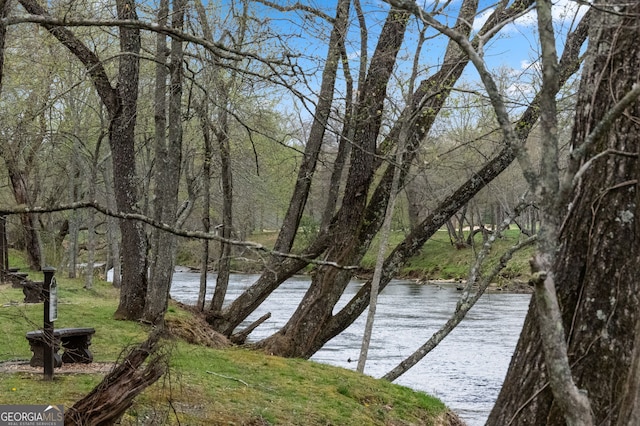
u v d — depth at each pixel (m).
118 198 15.45
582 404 3.39
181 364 10.79
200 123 16.59
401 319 29.39
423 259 47.75
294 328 14.80
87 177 26.70
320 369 12.70
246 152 19.97
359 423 9.65
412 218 20.17
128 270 15.05
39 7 11.61
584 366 4.98
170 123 14.64
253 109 16.31
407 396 12.05
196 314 17.88
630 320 4.95
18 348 10.80
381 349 22.39
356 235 15.01
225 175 18.70
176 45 13.41
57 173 30.34
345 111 13.86
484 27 11.78
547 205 3.53
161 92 14.75
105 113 26.42
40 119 19.83
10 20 5.10
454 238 49.59
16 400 7.52
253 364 12.25
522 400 5.28
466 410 15.36
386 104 16.44
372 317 13.44
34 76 18.80
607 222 5.11
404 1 4.02
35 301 15.76
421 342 23.83
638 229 4.95
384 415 10.60
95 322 14.16
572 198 5.37
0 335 11.52
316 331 14.79
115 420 5.77
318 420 9.18
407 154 14.44
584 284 5.15
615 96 5.16
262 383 10.70
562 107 11.45
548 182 3.54
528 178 3.63
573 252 5.27
